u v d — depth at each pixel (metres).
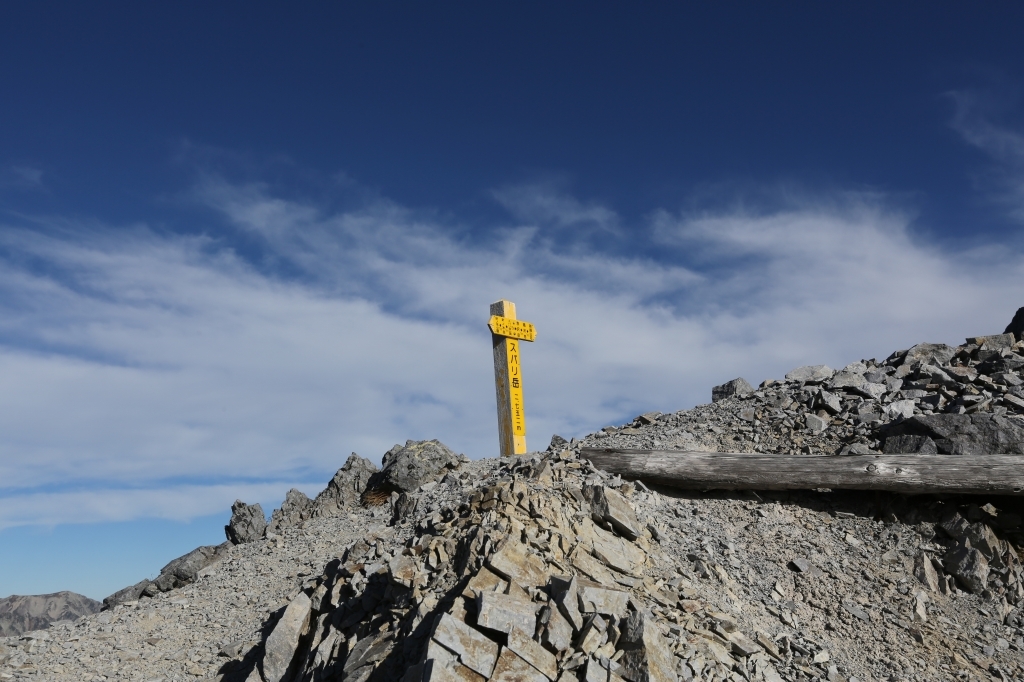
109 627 15.72
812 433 14.98
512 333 17.17
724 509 12.58
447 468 19.55
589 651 7.50
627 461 12.89
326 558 16.95
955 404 14.77
